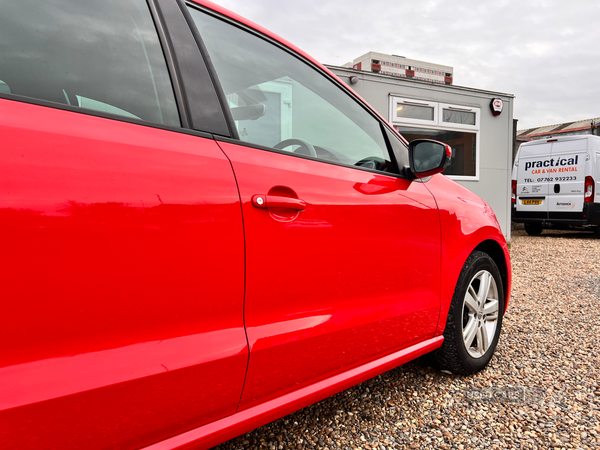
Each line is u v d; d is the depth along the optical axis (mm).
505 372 2279
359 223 1451
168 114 1055
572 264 5891
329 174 1404
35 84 887
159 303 937
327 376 1423
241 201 1090
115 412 876
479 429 1733
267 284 1165
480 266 2166
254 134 1343
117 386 867
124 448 913
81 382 819
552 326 3102
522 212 9797
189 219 978
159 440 985
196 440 1043
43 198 770
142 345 918
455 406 1907
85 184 827
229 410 1125
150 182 924
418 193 1799
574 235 10242
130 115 995
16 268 735
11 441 744
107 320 857
